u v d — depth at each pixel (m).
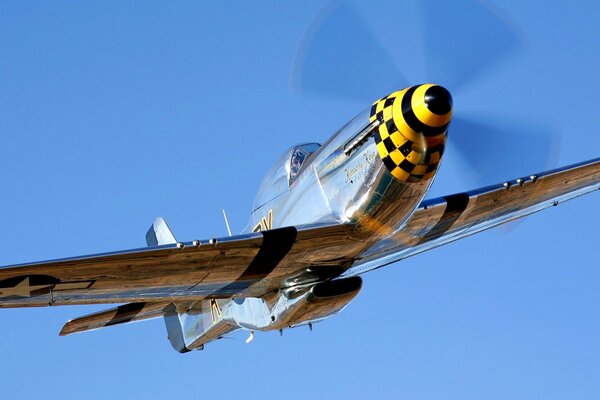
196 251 23.33
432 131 22.08
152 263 23.38
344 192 23.92
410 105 22.03
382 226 24.30
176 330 33.59
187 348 33.28
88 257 22.19
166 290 25.42
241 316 28.91
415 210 24.62
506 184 27.31
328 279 26.47
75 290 23.73
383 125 22.64
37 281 22.64
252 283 26.11
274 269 25.30
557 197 29.48
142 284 24.52
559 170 27.80
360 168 23.44
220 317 30.25
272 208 26.25
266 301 27.38
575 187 29.25
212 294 26.47
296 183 25.36
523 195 28.12
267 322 27.66
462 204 26.84
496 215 28.95
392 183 23.03
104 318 27.98
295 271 25.77
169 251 23.00
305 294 26.23
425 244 28.95
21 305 23.81
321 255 25.11
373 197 23.39
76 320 27.56
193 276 24.75
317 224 24.00
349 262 26.05
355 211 23.80
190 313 31.05
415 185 23.12
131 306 28.05
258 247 23.84
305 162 25.36
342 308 27.12
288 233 23.72
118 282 23.92
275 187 26.17
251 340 29.05
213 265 24.30
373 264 28.36
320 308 26.64
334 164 24.14
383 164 22.88
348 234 24.36
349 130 23.73
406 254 29.06
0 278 21.89
